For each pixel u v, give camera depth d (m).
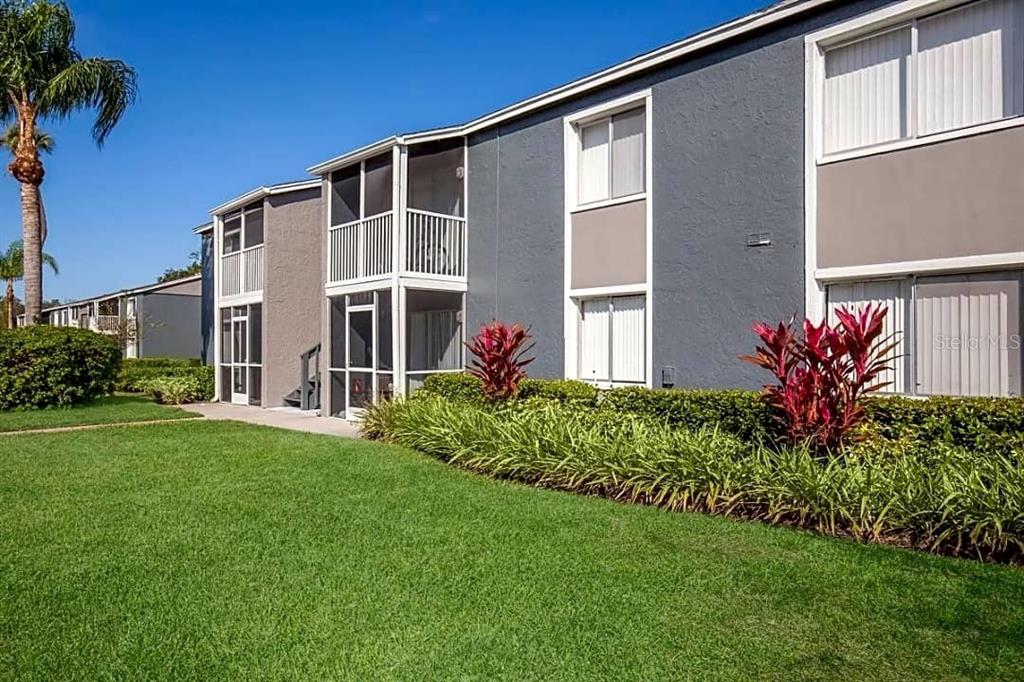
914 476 6.34
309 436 12.35
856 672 3.78
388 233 14.61
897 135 8.60
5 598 4.82
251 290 20.00
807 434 7.56
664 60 10.88
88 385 17.89
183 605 4.69
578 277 12.51
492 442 9.18
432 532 6.30
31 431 13.20
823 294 9.27
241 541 6.05
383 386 14.86
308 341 19.73
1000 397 7.54
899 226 8.48
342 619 4.45
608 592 4.88
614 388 10.84
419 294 15.06
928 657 3.94
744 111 10.03
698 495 7.16
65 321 39.44
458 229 14.89
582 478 7.91
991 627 4.29
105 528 6.46
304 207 19.77
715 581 5.07
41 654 4.02
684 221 10.74
